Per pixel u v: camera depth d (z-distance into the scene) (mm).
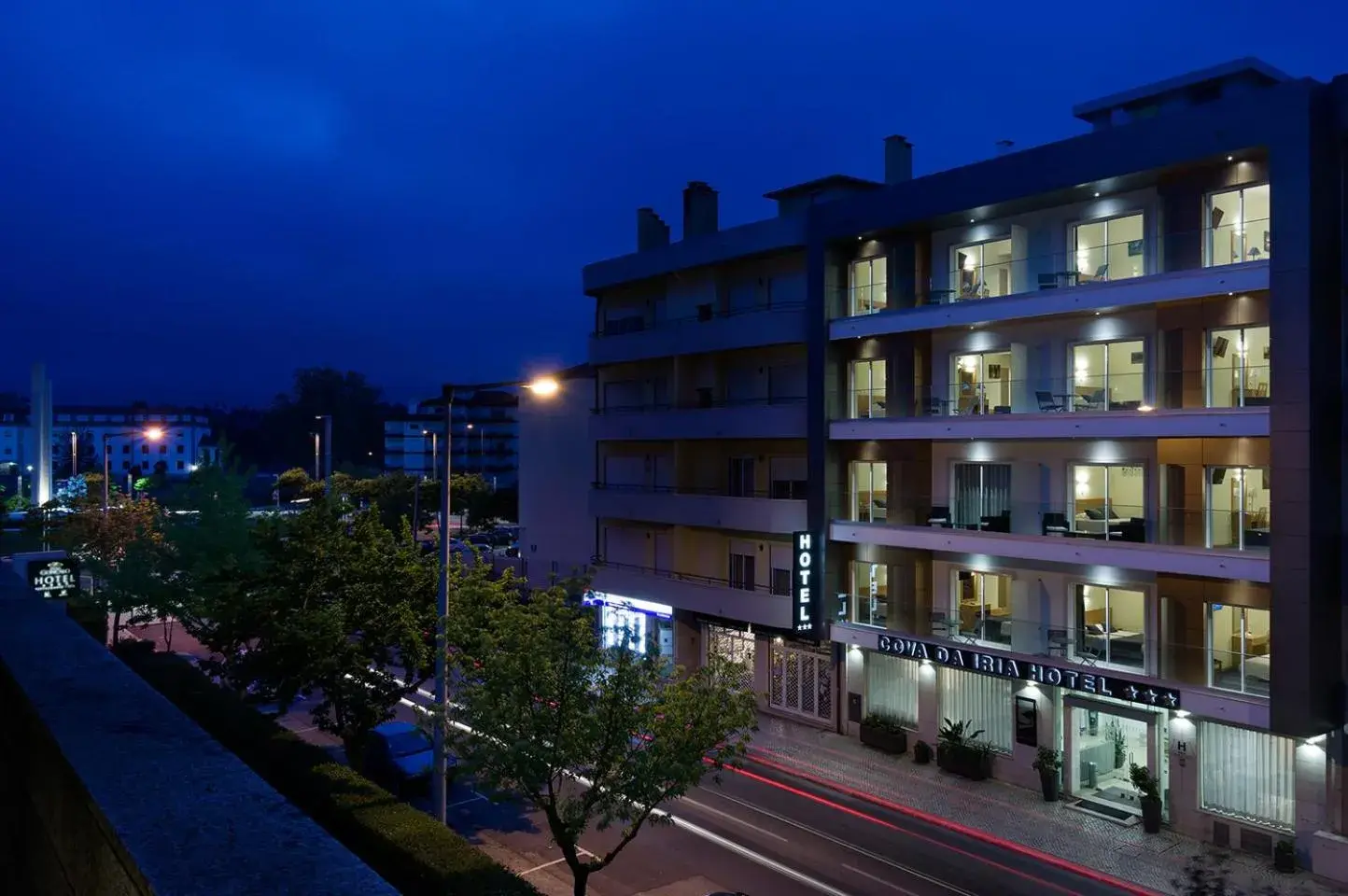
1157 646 23312
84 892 2715
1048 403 25234
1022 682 25703
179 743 3100
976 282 27594
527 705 15375
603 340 37500
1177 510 22812
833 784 25797
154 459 134375
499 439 104188
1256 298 21609
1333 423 20875
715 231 36406
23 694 3750
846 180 31797
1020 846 21766
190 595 28562
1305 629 20047
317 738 29188
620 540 38594
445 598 20188
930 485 28469
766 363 32938
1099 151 23422
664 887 19344
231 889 2021
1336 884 19797
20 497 74125
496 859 20641
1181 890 19344
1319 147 20531
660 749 15508
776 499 31359
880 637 28328
